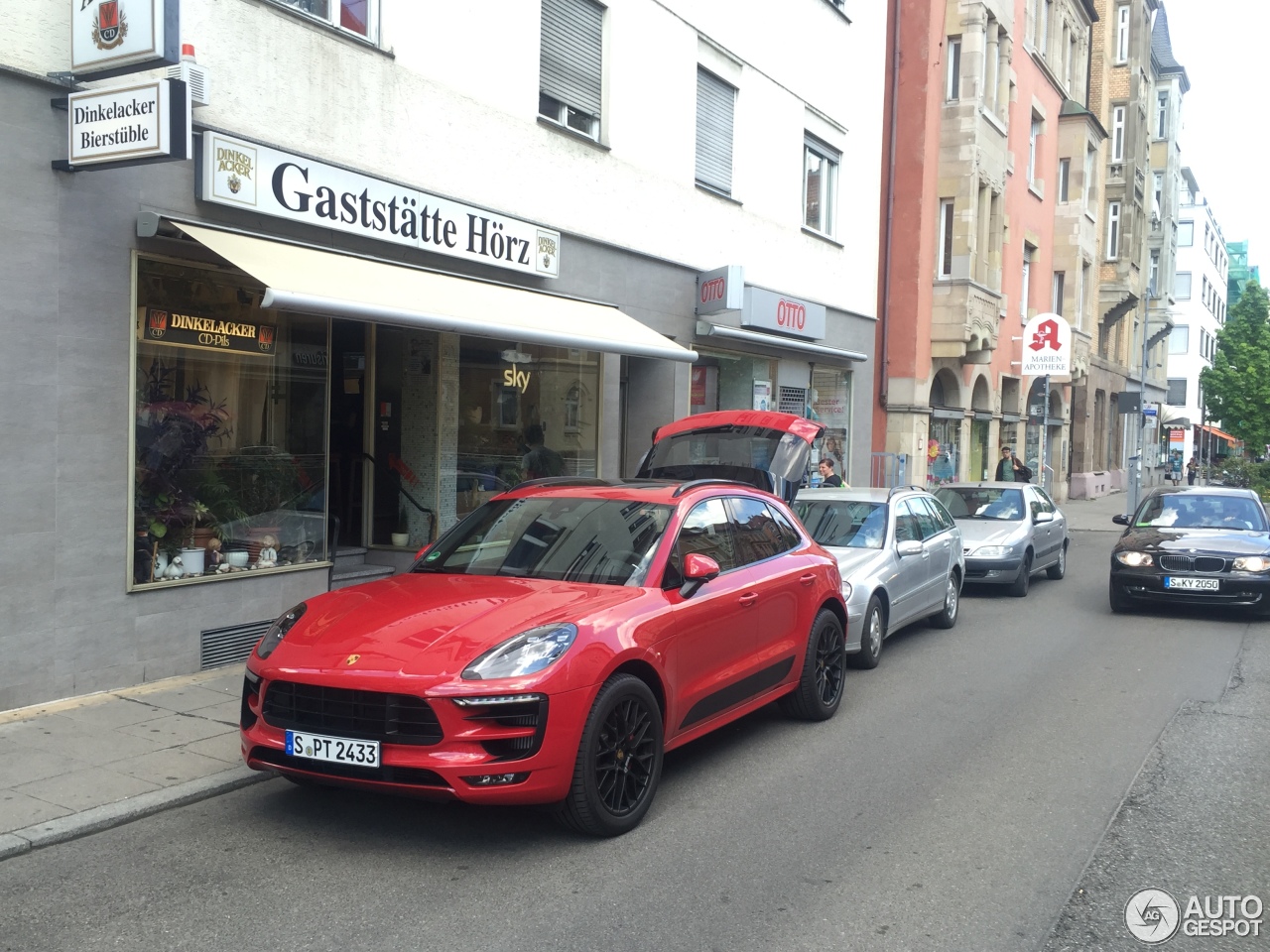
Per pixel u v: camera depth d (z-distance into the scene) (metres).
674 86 13.38
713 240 14.43
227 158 7.57
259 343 8.34
